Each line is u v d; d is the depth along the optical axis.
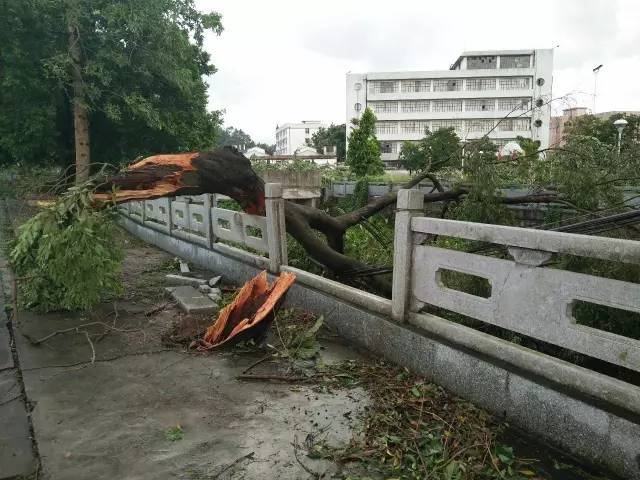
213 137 22.89
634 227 4.89
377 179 18.19
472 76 63.25
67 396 3.66
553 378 3.08
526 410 3.17
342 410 3.54
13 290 5.73
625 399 2.70
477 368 3.51
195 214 8.98
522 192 7.62
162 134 19.78
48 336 4.82
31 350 4.56
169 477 2.72
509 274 3.37
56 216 5.06
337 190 16.70
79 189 5.33
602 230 4.40
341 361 4.46
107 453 2.93
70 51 16.14
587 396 2.88
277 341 4.91
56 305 5.65
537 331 3.19
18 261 5.56
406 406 3.57
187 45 18.59
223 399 3.68
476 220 6.28
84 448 2.98
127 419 3.34
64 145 19.62
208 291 6.65
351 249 9.03
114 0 16.42
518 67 62.72
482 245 5.57
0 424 3.25
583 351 2.93
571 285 2.98
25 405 3.53
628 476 2.62
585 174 5.85
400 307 4.29
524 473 2.82
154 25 16.52
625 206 5.24
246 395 3.76
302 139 108.56
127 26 16.19
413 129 65.38
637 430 2.57
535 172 6.41
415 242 4.20
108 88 17.41
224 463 2.86
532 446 3.07
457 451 3.04
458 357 3.67
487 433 3.20
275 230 6.30
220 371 4.19
